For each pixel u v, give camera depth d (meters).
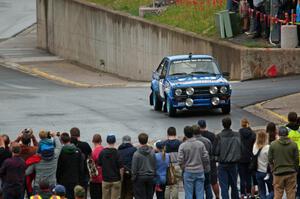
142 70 99.25
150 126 60.53
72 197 40.12
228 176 40.72
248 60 80.50
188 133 39.59
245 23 85.25
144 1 105.50
